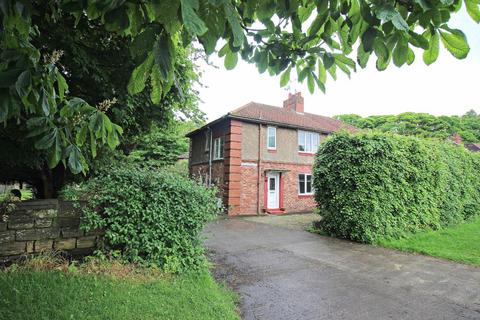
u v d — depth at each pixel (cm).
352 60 169
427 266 559
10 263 365
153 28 117
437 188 927
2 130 396
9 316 255
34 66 160
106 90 504
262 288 436
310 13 171
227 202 1388
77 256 412
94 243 427
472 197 1126
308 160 1709
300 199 1652
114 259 421
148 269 417
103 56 502
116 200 427
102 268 391
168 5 103
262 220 1198
